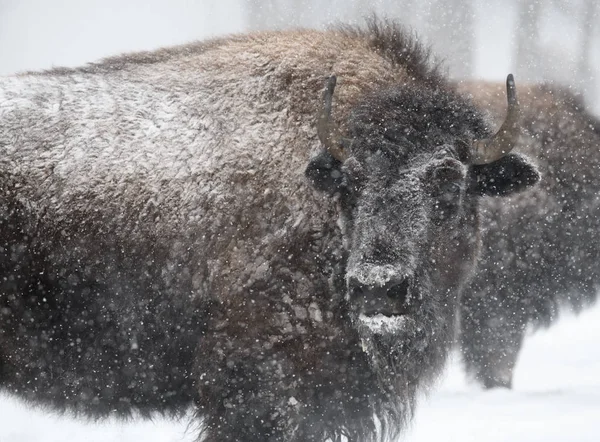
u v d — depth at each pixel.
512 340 37.59
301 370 23.08
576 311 39.47
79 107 24.98
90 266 23.98
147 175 24.05
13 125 24.69
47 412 25.09
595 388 35.25
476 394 35.09
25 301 24.19
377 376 23.39
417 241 21.48
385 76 24.69
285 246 23.09
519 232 37.53
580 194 38.41
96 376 24.30
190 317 23.75
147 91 25.12
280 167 23.58
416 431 28.16
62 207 24.06
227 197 23.55
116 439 28.70
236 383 23.19
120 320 24.05
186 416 26.98
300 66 24.69
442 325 23.12
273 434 23.22
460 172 22.16
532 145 38.22
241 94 24.55
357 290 20.97
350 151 22.33
